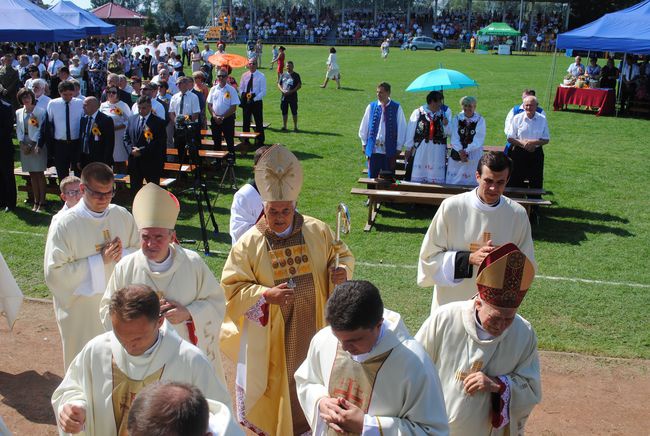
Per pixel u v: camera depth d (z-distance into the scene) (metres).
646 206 11.95
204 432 2.18
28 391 5.74
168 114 13.48
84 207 5.19
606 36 20.02
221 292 4.52
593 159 15.83
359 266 8.75
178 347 3.28
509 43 58.44
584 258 9.25
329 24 76.31
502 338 3.52
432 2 89.44
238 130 18.16
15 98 17.95
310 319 4.56
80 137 10.81
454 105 24.42
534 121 10.95
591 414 5.50
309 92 27.28
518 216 4.95
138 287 3.13
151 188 4.20
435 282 4.99
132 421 2.13
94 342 3.33
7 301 6.16
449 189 11.09
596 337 6.85
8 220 10.55
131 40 42.84
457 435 3.58
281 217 4.40
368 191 10.76
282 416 4.54
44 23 18.70
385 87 11.60
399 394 2.99
